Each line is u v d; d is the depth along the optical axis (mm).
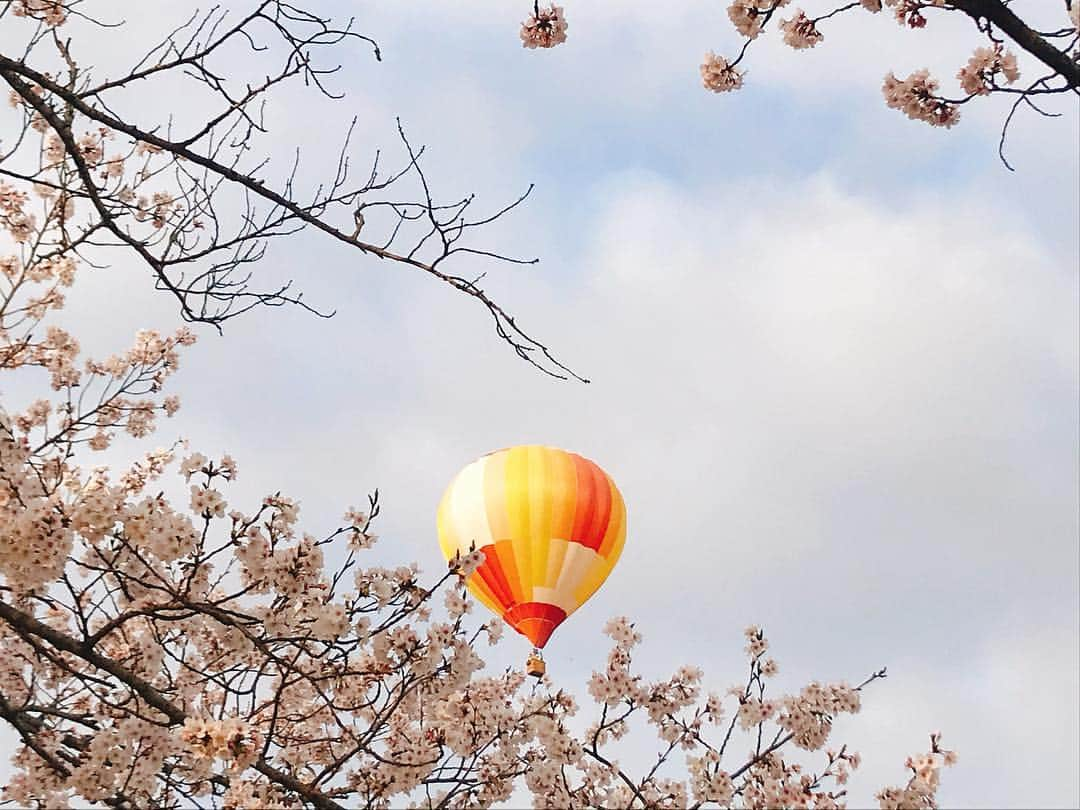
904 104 6480
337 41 6488
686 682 7598
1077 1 5199
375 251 6383
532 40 7398
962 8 5262
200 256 6402
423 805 6883
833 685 7125
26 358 9992
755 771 6910
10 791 6305
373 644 6551
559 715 7391
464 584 6633
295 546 6402
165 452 9961
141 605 6387
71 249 7711
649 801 6805
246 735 5453
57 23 7109
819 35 6867
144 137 6270
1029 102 5484
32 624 5977
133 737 6086
